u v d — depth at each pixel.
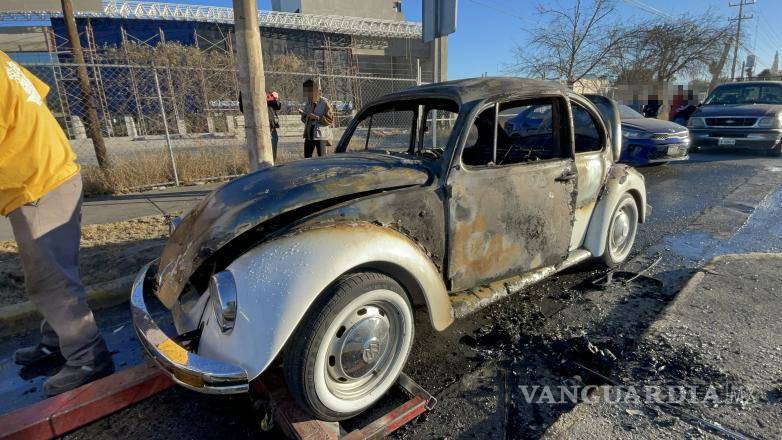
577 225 3.58
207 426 2.29
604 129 3.67
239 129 15.44
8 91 2.15
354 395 2.26
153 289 2.60
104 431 2.25
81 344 2.54
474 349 2.91
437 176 2.60
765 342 2.83
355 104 21.61
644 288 3.77
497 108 2.96
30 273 2.37
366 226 2.27
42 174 2.28
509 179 2.85
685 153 8.95
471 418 2.28
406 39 30.14
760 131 10.38
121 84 17.52
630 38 17.08
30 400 2.53
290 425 2.05
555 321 3.24
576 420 2.19
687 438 2.06
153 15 24.14
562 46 16.97
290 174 2.55
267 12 26.62
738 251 4.60
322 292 2.06
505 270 2.99
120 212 6.11
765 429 2.10
